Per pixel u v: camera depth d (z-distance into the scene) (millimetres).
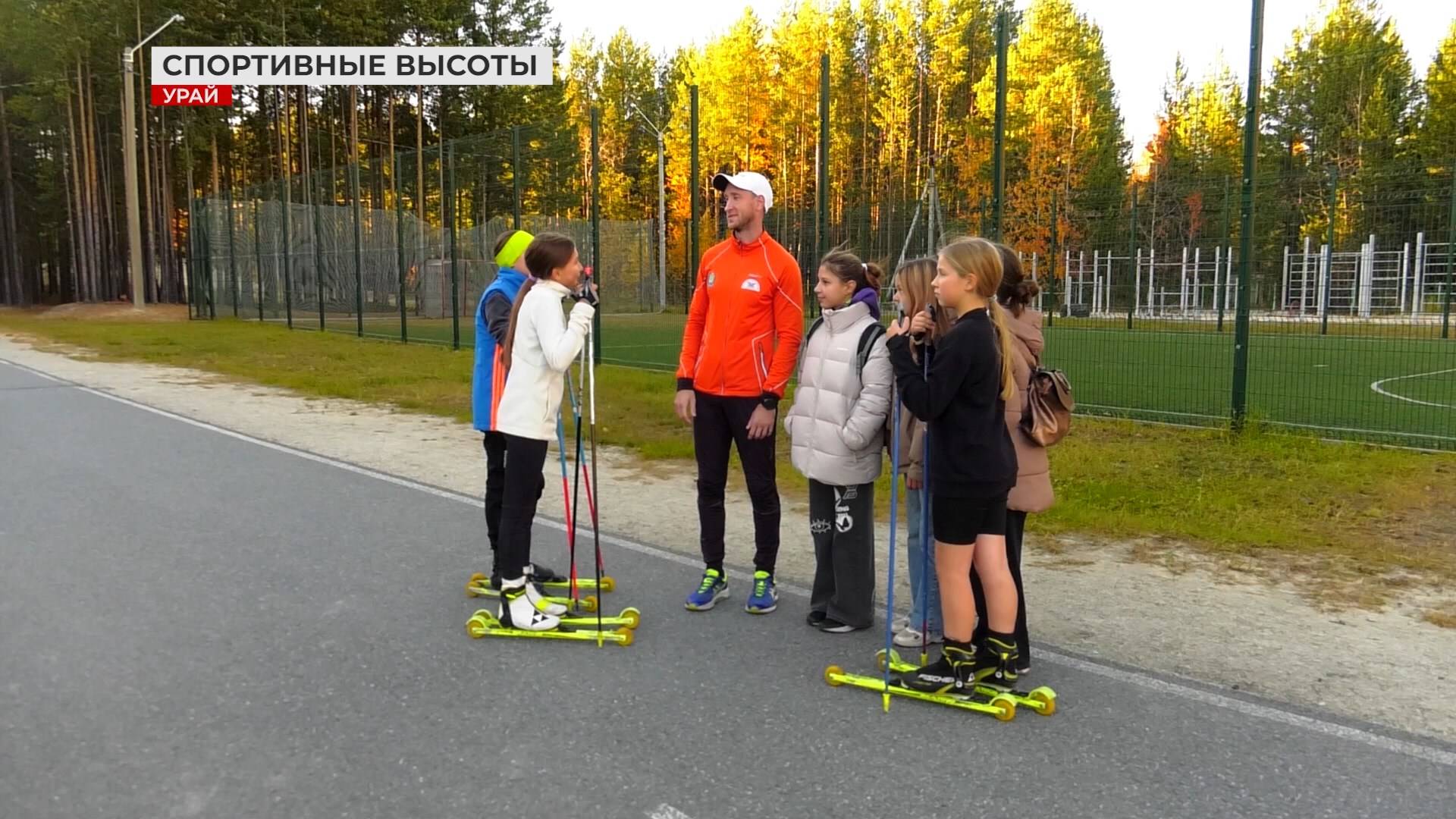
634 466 8211
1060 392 3699
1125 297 23312
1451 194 19266
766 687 3750
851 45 41281
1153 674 3877
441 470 7863
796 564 5441
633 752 3184
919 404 3389
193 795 2869
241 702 3523
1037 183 29156
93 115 37906
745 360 4543
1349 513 6297
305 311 26375
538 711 3492
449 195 21203
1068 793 2945
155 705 3482
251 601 4641
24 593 4684
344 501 6727
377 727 3342
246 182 42344
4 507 6438
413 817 2766
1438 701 3623
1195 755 3205
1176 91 47062
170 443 8977
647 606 4723
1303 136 30688
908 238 11352
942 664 3645
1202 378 14461
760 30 38500
